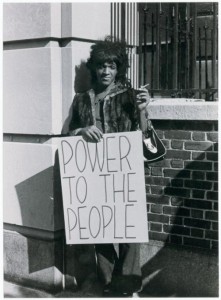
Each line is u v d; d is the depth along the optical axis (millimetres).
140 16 4461
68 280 4242
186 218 4004
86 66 4047
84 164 3629
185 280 4027
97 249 3867
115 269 3777
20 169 4266
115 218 3584
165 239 4121
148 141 3668
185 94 4766
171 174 4043
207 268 3916
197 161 3912
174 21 4434
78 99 3838
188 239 4012
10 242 4422
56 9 3951
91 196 3635
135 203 3525
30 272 4309
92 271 4191
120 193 3555
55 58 3994
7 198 4375
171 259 4078
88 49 4105
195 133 3904
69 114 4016
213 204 3867
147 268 4207
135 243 3754
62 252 4238
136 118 3680
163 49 5246
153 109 4004
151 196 4156
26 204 4258
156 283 4164
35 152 4156
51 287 4176
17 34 4117
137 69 4594
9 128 4273
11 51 4191
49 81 3984
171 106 3932
